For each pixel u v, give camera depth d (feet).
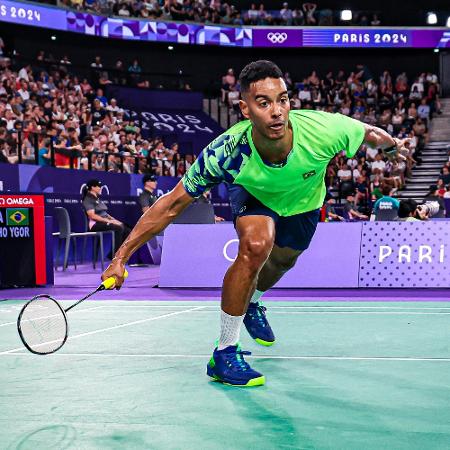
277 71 9.96
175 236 26.48
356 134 10.96
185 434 8.20
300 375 11.32
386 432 8.20
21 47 83.05
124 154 51.24
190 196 11.26
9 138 43.47
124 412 9.20
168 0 83.51
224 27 84.99
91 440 8.02
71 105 62.75
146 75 87.86
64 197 39.99
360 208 57.93
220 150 10.72
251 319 13.78
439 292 23.56
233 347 10.95
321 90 87.04
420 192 70.64
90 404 9.63
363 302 21.43
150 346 14.21
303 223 12.10
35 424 8.68
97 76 77.97
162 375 11.46
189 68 94.07
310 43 86.74
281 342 14.47
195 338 15.16
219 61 94.84
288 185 10.89
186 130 76.48
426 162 77.00
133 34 79.97
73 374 11.57
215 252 25.93
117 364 12.39
